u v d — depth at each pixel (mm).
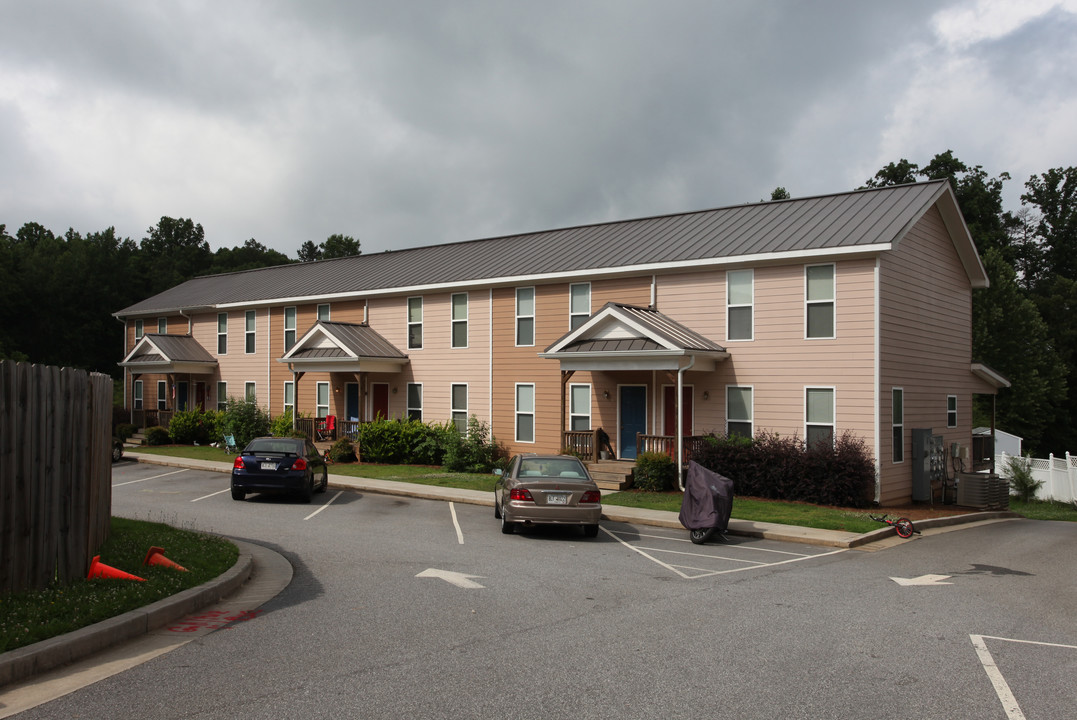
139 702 5527
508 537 14078
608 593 9500
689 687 6012
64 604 7301
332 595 9094
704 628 7848
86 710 5363
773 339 20797
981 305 46656
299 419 31734
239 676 6125
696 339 21453
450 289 28266
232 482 18578
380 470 25797
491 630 7621
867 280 19406
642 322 21141
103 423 10320
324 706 5484
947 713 5523
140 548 10336
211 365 38406
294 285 35938
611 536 14781
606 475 21891
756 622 8141
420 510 17641
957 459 23469
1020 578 11250
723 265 21594
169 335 39312
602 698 5734
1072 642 7504
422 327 29375
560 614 8344
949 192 22141
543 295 25750
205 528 14320
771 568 11695
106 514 10562
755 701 5719
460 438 26094
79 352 59219
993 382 26750
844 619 8336
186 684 5922
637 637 7453
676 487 21125
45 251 65875
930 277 22531
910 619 8391
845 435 19219
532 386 25938
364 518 16141
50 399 8062
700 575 10930
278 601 8773
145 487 21594
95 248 62812
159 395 42719
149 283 66250
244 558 10594
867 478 18812
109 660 6512
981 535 16750
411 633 7469
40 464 7914
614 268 23484
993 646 7312
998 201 52906
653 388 23016
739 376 21359
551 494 14039
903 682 6199
